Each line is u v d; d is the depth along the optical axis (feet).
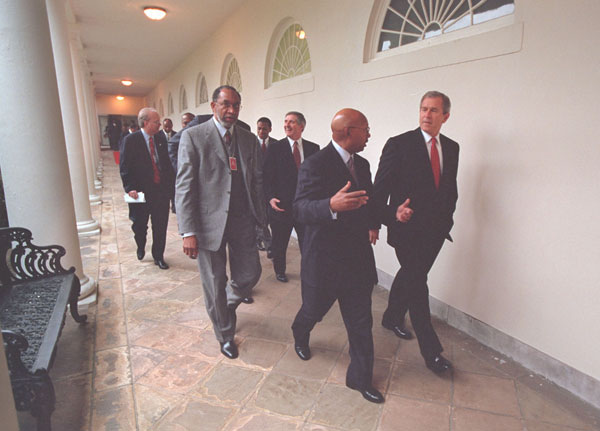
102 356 8.75
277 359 8.72
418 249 8.21
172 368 8.33
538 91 7.87
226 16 26.07
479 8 9.71
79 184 19.11
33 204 10.21
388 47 12.76
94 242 18.02
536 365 8.33
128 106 83.97
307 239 7.39
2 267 8.86
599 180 7.02
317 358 8.79
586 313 7.40
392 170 8.29
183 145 7.90
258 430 6.59
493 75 8.79
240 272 8.98
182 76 41.98
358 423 6.81
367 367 7.30
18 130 9.78
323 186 6.87
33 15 9.52
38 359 5.78
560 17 7.38
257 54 21.88
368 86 13.01
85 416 6.86
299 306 11.46
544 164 7.88
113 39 32.17
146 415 6.91
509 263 8.77
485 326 9.45
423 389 7.75
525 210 8.32
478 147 9.27
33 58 9.65
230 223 8.53
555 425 6.82
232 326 9.03
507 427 6.77
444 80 10.08
